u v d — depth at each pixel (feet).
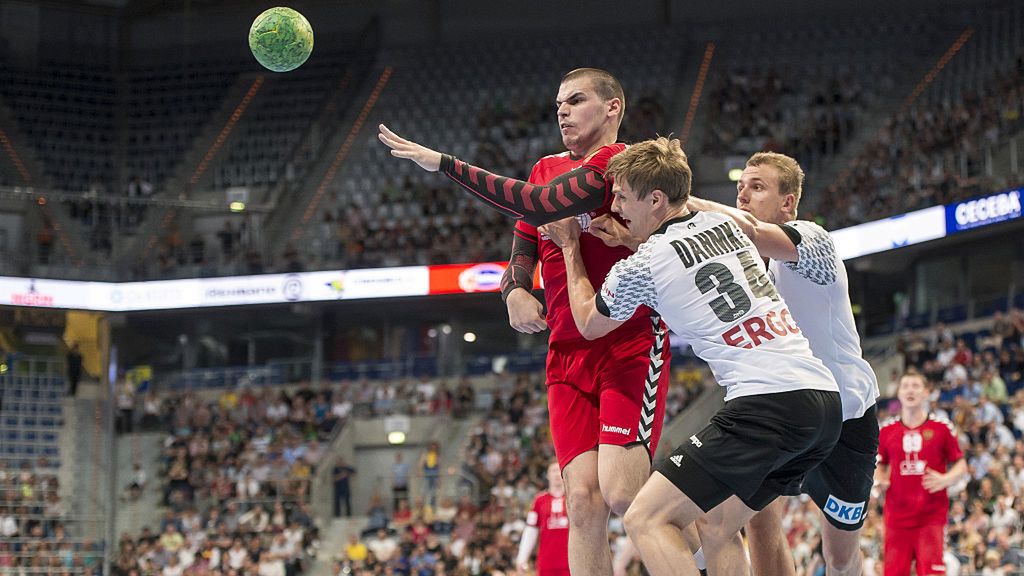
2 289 106.11
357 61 142.82
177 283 110.52
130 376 119.85
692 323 18.63
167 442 105.60
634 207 19.01
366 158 130.72
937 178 97.86
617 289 18.58
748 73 130.31
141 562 86.84
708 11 139.74
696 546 21.03
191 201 122.72
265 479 98.53
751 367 18.21
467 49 141.79
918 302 106.63
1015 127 102.17
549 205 18.95
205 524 95.09
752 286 18.58
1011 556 51.52
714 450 18.19
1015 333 85.35
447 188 123.95
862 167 110.83
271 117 137.49
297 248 120.16
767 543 23.12
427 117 134.72
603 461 19.47
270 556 84.38
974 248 102.06
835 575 26.09
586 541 19.92
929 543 33.63
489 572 73.77
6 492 95.55
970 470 63.16
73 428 108.47
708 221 18.95
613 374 19.81
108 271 110.42
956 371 81.71
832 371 23.58
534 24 143.23
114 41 144.87
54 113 135.23
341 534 96.27
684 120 127.24
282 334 122.52
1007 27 123.03
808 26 134.51
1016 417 71.41
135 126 137.08
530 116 131.64
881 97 122.72
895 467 34.27
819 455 19.04
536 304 20.90
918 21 130.21
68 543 89.45
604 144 20.59
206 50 144.46
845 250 99.96
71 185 128.47
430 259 107.65
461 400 106.93
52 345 114.32
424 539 82.69
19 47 139.85
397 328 121.80
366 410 108.47
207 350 124.26
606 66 136.05
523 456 94.58
